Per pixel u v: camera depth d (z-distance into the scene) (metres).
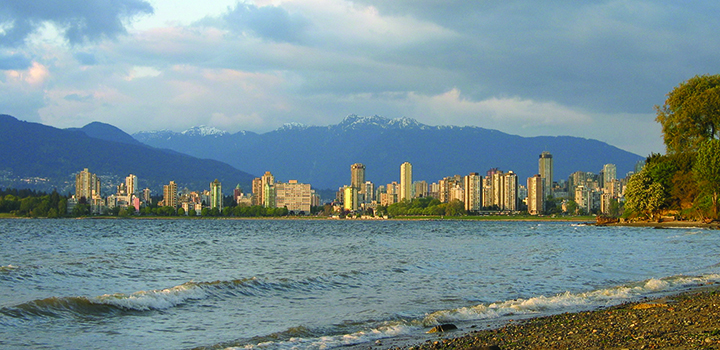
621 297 35.22
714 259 60.81
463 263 60.00
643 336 22.94
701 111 131.62
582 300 34.12
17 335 25.80
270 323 29.28
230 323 29.27
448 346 22.88
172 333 26.98
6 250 92.12
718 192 138.88
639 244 87.50
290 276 48.97
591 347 21.80
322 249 90.81
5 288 41.28
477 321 28.72
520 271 51.75
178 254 80.62
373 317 30.61
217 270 57.03
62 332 26.64
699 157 136.00
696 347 20.58
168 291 35.56
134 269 57.22
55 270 52.12
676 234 114.81
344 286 42.25
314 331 27.23
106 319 29.41
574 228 188.12
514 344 22.69
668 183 157.25
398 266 57.16
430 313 31.70
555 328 25.53
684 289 38.47
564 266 55.56
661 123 147.00
